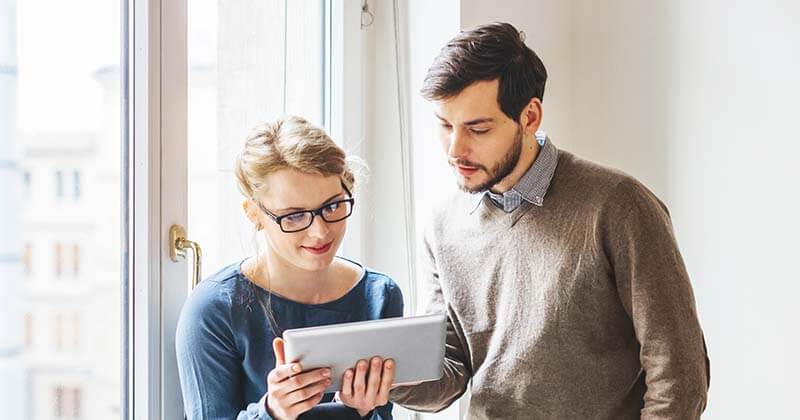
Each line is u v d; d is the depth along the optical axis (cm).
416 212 209
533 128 147
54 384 145
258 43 184
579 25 232
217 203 174
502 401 150
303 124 143
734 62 207
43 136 143
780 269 202
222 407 143
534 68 143
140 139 155
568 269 144
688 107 215
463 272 156
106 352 154
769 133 203
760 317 206
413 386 153
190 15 168
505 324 150
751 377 207
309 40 199
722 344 211
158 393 159
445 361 157
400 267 211
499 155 142
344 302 152
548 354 145
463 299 156
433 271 164
